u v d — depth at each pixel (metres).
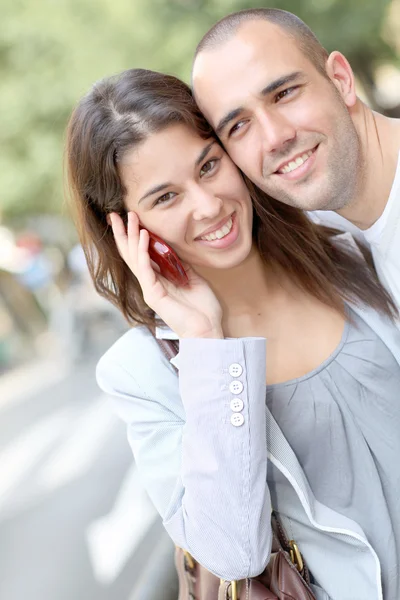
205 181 1.64
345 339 1.74
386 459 1.68
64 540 4.77
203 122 1.63
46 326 22.44
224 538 1.55
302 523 1.67
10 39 12.76
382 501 1.66
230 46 1.63
